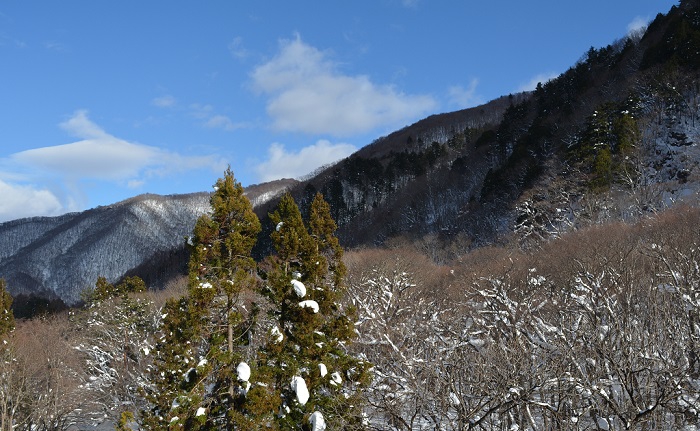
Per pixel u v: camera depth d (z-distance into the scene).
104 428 30.55
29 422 24.72
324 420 12.45
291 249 14.57
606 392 9.47
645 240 26.33
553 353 10.64
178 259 101.06
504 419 11.02
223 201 14.30
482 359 10.91
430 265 45.84
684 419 9.67
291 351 13.75
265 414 12.53
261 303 14.74
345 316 14.97
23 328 42.59
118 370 32.50
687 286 11.45
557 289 18.95
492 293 14.79
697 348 9.62
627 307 11.08
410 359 11.50
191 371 13.56
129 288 50.66
